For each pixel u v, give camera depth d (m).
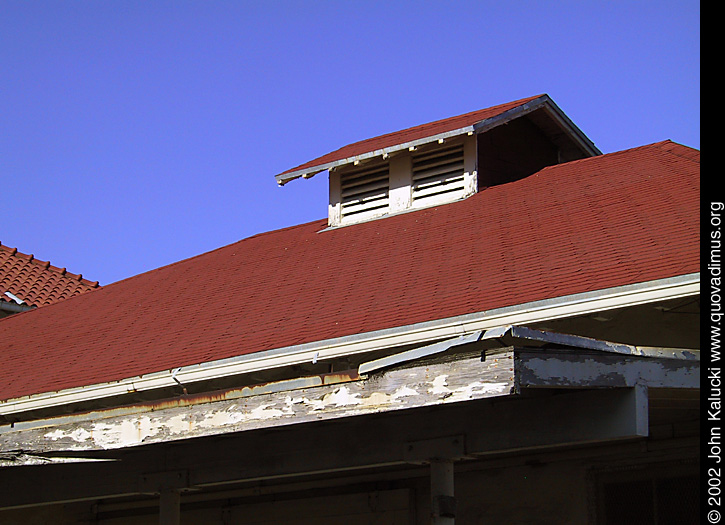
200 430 7.68
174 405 7.91
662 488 8.78
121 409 8.16
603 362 6.28
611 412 6.41
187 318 11.66
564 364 6.18
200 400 7.75
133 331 11.95
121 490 9.24
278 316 10.36
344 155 13.88
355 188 13.90
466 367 6.30
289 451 8.35
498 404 7.14
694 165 10.79
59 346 12.45
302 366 9.67
